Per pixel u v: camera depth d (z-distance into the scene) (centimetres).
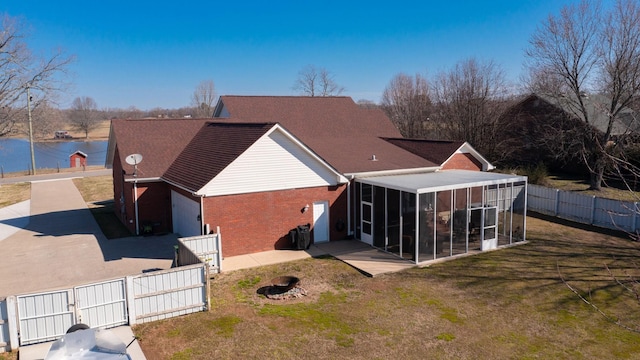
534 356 1060
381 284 1522
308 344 1104
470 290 1468
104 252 1869
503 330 1190
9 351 1053
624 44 2580
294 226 1952
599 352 1078
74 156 5262
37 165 6372
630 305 1336
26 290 1453
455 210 1820
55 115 5625
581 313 1292
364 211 2023
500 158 3988
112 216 2634
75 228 2319
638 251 1867
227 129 2244
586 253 1856
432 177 2041
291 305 1345
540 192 2659
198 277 1273
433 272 1639
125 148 2300
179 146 2431
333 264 1733
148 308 1209
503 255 1842
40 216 2645
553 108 3503
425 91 6238
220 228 1788
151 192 2164
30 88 4091
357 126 3097
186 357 1034
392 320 1245
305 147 1914
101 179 4316
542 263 1733
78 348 857
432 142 2608
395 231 1836
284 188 1911
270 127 1833
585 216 2397
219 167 1806
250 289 1475
